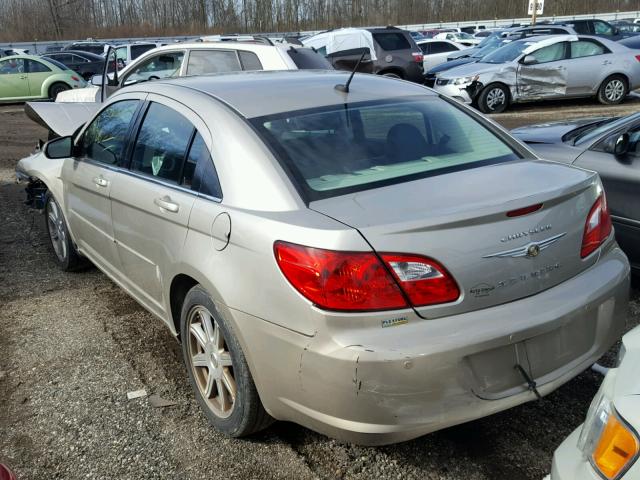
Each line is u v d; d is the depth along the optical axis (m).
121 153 3.84
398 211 2.41
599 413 1.71
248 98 3.21
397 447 2.88
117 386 3.49
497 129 3.37
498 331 2.34
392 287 2.27
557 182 2.70
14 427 3.16
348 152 2.91
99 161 4.15
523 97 14.34
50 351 3.92
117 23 50.78
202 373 3.15
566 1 55.00
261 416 2.78
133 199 3.48
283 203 2.58
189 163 3.12
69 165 4.61
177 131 3.30
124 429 3.11
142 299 3.73
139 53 19.11
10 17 48.34
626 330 3.83
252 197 2.67
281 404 2.53
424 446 2.88
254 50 7.95
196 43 8.34
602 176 4.51
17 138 12.74
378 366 2.23
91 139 4.37
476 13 57.38
